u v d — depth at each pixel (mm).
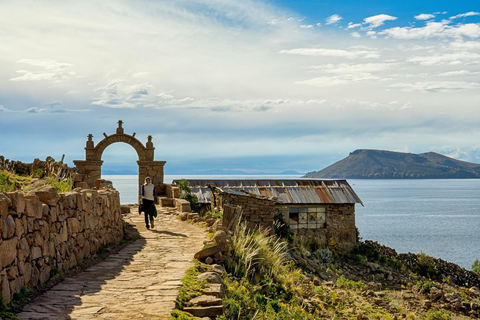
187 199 28906
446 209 185375
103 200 12758
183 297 7629
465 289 24016
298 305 11125
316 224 29422
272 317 8586
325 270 22297
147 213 16500
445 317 15773
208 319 6844
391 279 22953
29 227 7562
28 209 7520
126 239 14219
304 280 15883
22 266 7141
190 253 11773
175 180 32281
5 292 6438
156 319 6395
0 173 17328
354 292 16594
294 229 28984
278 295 11711
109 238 13109
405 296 18750
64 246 9219
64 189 16469
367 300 15547
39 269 7941
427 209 184875
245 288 9555
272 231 24172
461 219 140625
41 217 8141
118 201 14984
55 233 8797
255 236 15320
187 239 14156
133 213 21578
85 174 32125
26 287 7238
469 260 65000
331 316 11852
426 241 87125
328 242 29094
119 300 7258
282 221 27922
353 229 29609
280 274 13062
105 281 8562
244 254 12000
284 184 31547
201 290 8172
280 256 14391
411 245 81250
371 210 179625
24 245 7227
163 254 11625
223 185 31406
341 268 24859
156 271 9547
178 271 9547
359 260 26797
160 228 16656
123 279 8766
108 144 32281
